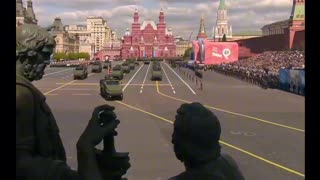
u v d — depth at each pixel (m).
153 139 18.55
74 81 61.31
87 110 29.34
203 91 48.38
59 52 128.25
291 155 15.72
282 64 70.81
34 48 1.94
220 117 26.98
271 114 28.83
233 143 18.06
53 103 33.88
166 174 12.69
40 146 1.80
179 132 1.77
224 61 105.31
